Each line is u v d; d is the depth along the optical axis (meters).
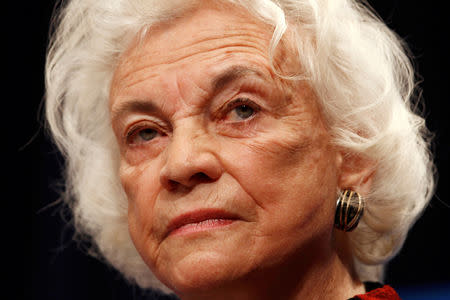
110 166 3.61
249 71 2.71
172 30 2.84
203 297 2.73
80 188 3.86
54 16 3.80
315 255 2.88
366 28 3.36
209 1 2.83
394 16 5.95
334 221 2.98
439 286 6.07
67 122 3.73
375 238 3.34
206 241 2.62
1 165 5.85
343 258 3.18
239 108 2.75
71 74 3.64
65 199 4.30
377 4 5.97
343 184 3.03
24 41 5.97
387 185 3.18
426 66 5.96
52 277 5.84
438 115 5.95
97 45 3.17
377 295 3.03
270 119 2.73
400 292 6.17
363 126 3.03
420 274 6.14
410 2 5.97
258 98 2.73
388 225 3.28
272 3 2.79
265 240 2.64
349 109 2.96
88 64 3.35
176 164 2.62
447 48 5.93
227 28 2.78
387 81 3.13
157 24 2.87
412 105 4.34
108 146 3.60
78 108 3.69
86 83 3.48
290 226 2.68
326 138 2.89
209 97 2.73
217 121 2.75
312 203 2.75
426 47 5.95
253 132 2.71
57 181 5.89
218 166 2.65
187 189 2.67
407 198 3.26
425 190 3.51
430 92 5.96
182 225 2.69
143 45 2.89
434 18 5.95
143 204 2.84
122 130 2.97
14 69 5.94
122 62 2.99
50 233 5.85
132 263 3.86
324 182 2.83
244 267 2.62
